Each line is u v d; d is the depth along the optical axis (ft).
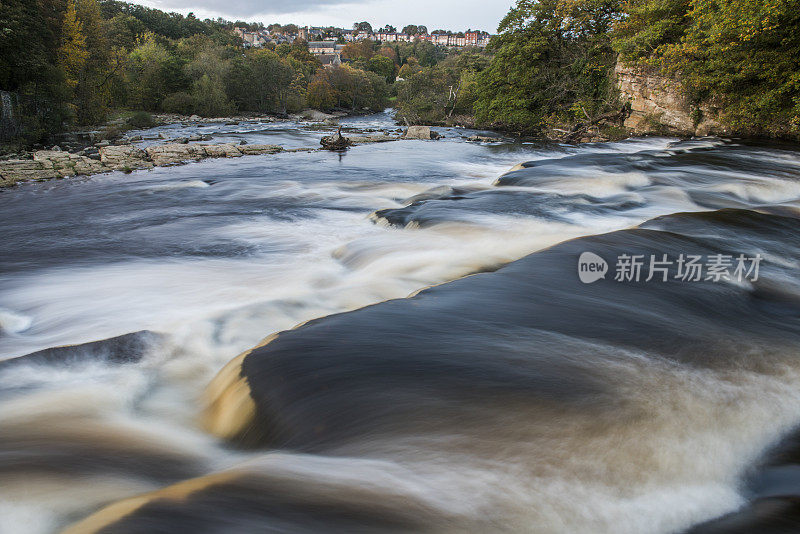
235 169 75.36
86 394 15.33
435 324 16.52
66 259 33.37
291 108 318.86
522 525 8.50
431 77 246.27
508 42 147.84
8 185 63.46
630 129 115.03
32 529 8.47
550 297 19.01
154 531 7.38
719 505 9.91
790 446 11.80
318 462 10.05
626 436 11.01
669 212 38.45
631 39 108.99
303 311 22.80
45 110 134.82
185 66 282.15
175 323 20.45
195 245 36.19
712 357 15.08
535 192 44.91
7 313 23.89
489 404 11.90
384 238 33.53
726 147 77.25
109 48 221.05
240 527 7.63
